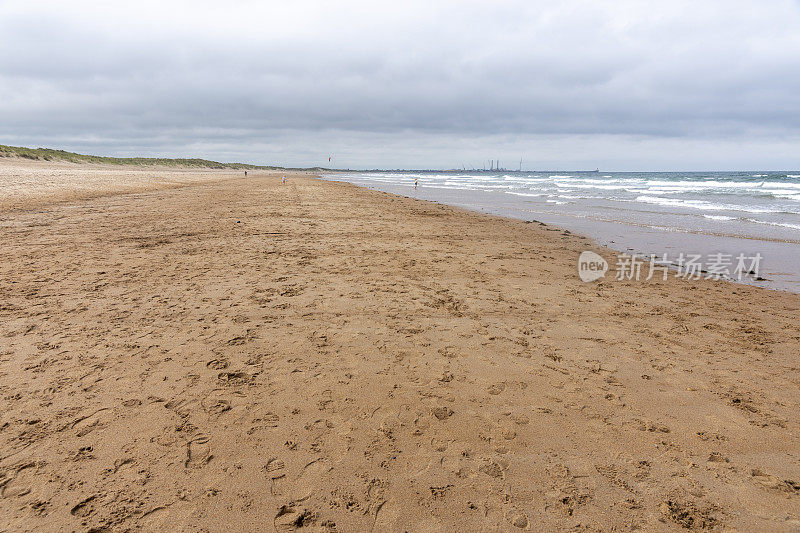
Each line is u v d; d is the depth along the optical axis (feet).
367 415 9.67
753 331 15.30
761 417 9.88
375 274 22.35
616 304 18.34
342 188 110.11
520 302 18.25
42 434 8.68
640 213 54.85
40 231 32.89
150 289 18.72
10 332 13.74
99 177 97.91
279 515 6.82
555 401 10.44
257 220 42.60
